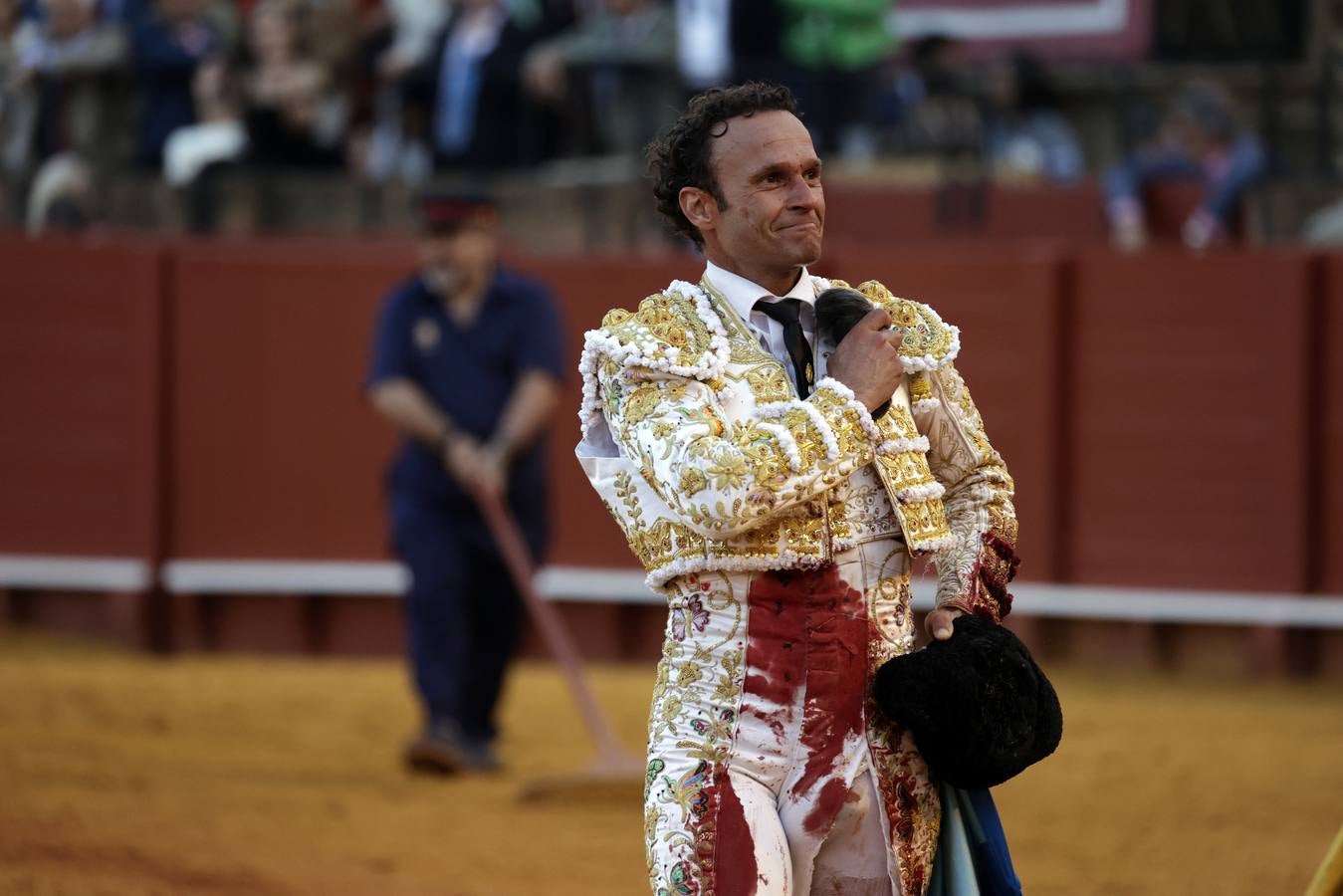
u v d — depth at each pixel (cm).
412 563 2055
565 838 1786
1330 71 3722
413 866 1659
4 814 1789
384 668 2925
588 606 2944
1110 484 2869
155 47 3572
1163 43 4000
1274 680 2791
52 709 2439
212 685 2709
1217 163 3325
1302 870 1655
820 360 877
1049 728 868
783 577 859
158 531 3008
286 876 1603
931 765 860
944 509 923
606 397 877
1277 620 2794
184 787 1984
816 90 3481
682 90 3456
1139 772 2100
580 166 3412
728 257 888
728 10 3506
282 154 3497
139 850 1675
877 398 839
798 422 818
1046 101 3588
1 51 3828
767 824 850
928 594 2664
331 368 2995
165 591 3016
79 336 3038
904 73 3500
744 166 863
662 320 869
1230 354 2817
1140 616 2852
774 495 812
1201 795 1977
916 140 3456
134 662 2919
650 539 873
